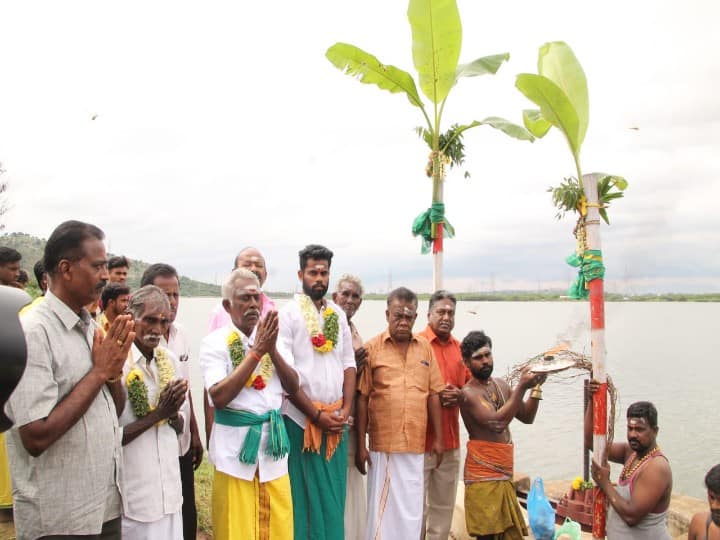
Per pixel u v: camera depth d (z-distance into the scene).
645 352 35.03
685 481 11.34
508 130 6.11
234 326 4.20
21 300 2.05
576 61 5.38
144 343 3.75
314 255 4.71
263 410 4.00
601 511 4.83
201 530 5.33
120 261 5.42
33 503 2.86
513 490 4.94
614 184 5.08
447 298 5.45
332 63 6.17
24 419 2.73
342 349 4.77
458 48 5.95
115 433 3.15
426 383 4.95
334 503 4.49
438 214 6.09
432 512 5.27
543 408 16.92
